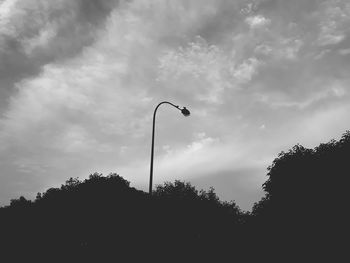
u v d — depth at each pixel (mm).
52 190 47938
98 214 42562
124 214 41938
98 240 42438
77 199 44000
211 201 44906
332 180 29234
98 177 46812
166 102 23672
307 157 31906
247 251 37969
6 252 45938
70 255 43719
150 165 22094
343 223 27922
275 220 32250
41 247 44812
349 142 30469
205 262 42750
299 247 29875
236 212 45812
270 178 34094
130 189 45312
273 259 33188
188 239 41750
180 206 42125
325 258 28422
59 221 44000
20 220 46250
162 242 37375
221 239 43688
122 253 40938
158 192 43594
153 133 22719
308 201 29969
